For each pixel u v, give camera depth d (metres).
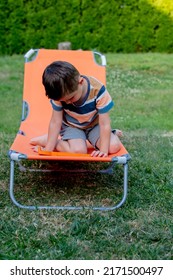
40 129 4.11
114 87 7.87
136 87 7.94
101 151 3.50
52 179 3.99
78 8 10.77
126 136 5.21
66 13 10.77
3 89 7.61
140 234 3.06
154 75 8.94
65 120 3.77
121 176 4.06
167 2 11.02
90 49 11.09
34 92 4.40
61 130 3.80
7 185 3.83
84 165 4.32
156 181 3.94
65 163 4.36
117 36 11.12
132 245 2.91
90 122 3.72
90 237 3.03
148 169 4.19
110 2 10.87
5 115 6.09
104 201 3.57
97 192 3.74
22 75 8.67
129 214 3.33
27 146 3.67
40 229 3.11
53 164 4.33
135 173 4.10
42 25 10.77
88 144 3.91
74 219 3.24
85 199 3.62
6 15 10.61
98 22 10.98
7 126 5.56
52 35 10.83
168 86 8.08
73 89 3.38
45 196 3.66
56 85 3.31
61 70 3.32
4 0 10.48
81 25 10.90
